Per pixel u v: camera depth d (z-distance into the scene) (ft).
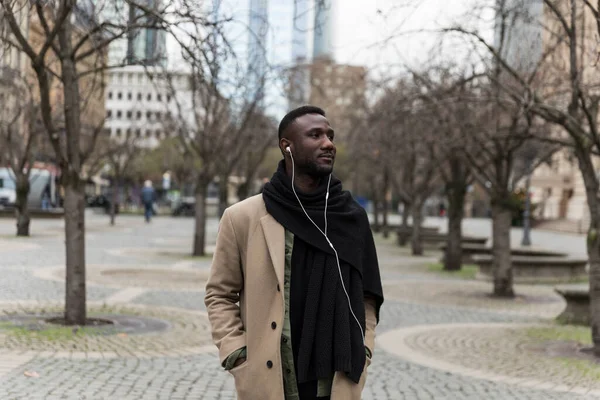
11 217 120.37
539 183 165.58
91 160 120.16
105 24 26.37
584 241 119.44
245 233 9.77
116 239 87.20
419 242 82.74
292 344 9.26
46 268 50.19
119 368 22.39
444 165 75.05
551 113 28.12
